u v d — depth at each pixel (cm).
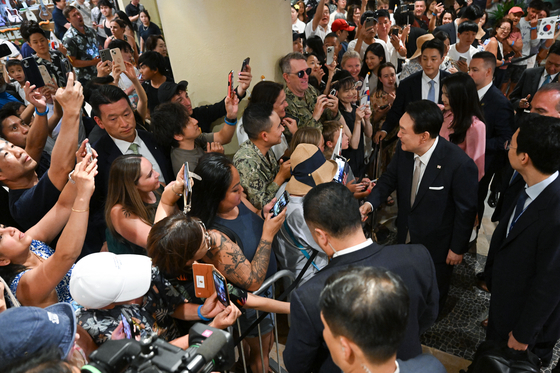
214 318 161
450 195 250
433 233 260
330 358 146
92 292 136
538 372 165
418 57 468
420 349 150
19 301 157
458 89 280
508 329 207
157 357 94
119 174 198
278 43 329
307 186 227
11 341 97
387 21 561
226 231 190
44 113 282
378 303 93
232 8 290
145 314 154
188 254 158
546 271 178
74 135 210
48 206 218
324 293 102
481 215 346
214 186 187
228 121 293
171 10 297
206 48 304
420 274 145
